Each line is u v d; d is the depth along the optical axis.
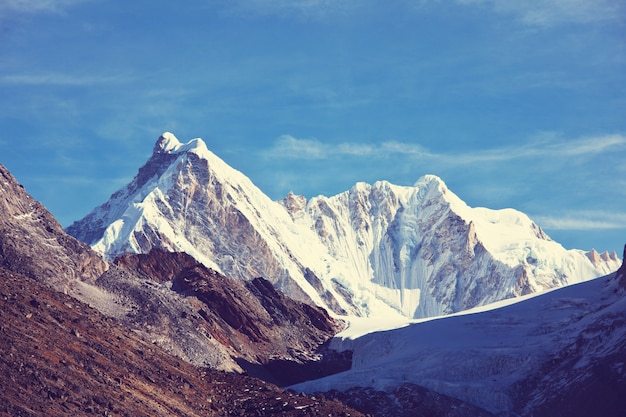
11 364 164.38
